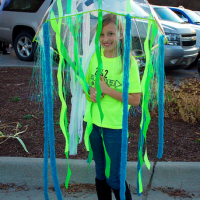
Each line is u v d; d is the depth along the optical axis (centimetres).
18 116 425
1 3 326
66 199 251
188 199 255
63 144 338
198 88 445
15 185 270
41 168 283
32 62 843
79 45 212
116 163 201
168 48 689
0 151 317
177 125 412
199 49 853
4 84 586
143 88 181
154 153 322
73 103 218
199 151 328
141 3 171
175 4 1673
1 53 997
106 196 222
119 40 185
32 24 804
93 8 192
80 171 281
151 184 275
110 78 195
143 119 207
